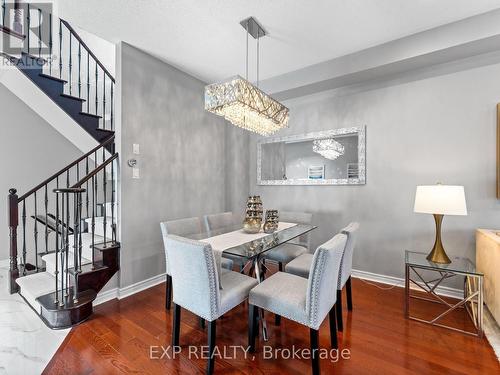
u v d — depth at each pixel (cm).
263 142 387
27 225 345
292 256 254
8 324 204
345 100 313
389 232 286
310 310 146
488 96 236
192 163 329
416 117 270
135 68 263
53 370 155
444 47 224
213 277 151
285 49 264
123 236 254
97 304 238
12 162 335
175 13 210
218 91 209
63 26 328
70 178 381
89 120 314
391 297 252
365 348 175
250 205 241
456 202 202
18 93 272
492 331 192
